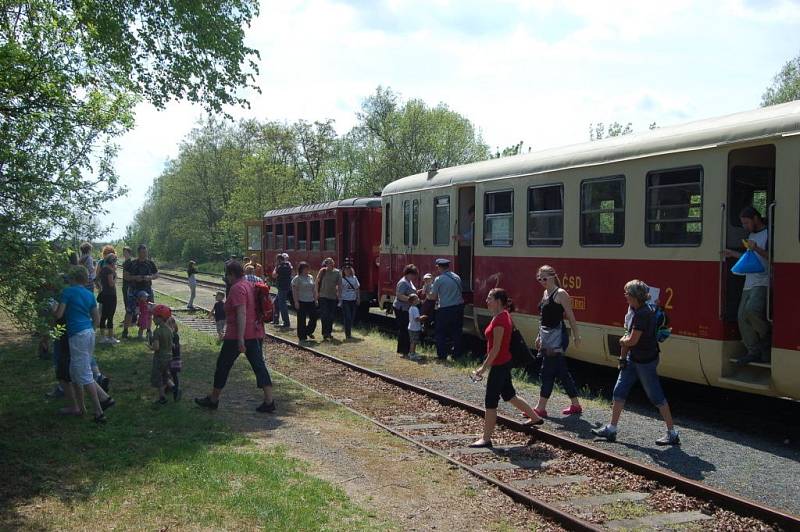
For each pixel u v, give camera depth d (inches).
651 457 302.4
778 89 1648.6
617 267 404.8
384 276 716.7
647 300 318.7
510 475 279.1
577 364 555.8
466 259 589.9
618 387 326.0
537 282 473.4
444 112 1862.7
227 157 2568.9
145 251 589.6
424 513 233.5
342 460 287.3
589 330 425.4
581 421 364.5
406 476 270.8
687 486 253.8
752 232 328.2
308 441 312.8
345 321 687.7
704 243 350.9
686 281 361.1
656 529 223.5
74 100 270.4
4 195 248.1
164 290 1296.8
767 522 226.5
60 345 334.3
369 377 491.2
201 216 2637.8
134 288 592.4
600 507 242.8
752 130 329.1
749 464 292.0
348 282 687.1
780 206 314.5
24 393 373.1
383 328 788.6
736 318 347.9
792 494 255.4
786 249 312.0
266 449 294.8
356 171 1974.7
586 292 428.5
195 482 241.4
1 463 258.7
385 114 1943.9
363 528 212.5
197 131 2600.9
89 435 296.0
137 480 242.8
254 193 1983.3
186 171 2593.5
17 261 246.2
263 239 1178.0
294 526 206.5
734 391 445.1
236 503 222.7
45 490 233.1
